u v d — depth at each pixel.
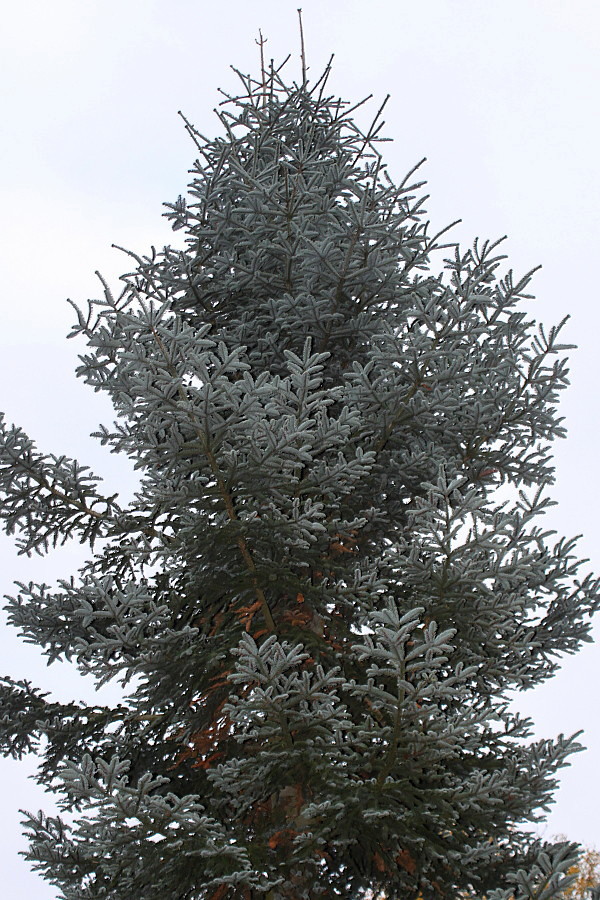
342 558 8.48
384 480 8.30
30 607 8.61
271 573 7.16
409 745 6.25
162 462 6.77
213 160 9.76
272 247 8.59
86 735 8.21
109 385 7.80
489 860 6.84
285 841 7.04
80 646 7.12
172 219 9.25
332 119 10.27
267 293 8.98
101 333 7.38
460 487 8.49
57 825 7.57
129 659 7.12
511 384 8.23
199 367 6.13
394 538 8.68
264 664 5.91
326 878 7.15
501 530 6.52
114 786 5.68
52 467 7.91
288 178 8.58
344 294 8.38
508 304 8.44
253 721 6.55
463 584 6.89
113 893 7.14
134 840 6.12
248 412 6.39
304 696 6.13
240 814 7.25
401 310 8.84
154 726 8.12
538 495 7.45
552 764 6.82
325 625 8.17
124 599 6.88
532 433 8.40
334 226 7.83
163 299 9.05
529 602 8.12
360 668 7.43
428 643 5.72
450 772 6.64
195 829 6.10
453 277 7.44
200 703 7.93
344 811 6.29
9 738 8.42
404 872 6.59
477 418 8.20
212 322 9.31
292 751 6.40
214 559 7.13
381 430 8.06
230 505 6.85
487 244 8.47
